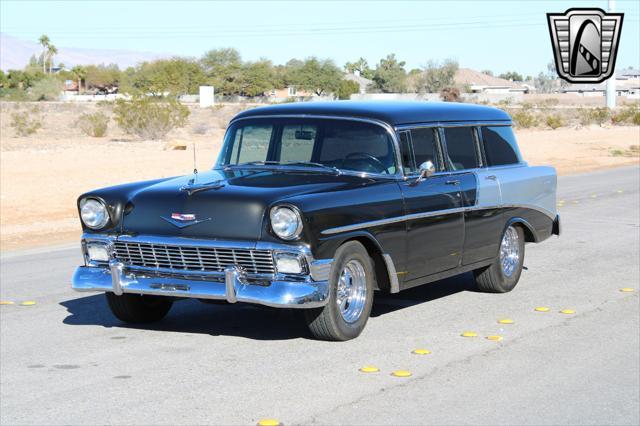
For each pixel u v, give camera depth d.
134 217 7.82
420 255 8.49
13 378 6.79
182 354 7.46
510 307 9.42
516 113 67.25
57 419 5.82
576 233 15.05
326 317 7.59
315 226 7.28
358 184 7.97
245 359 7.29
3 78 131.75
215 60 129.75
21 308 9.47
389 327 8.45
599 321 8.78
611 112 70.12
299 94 134.38
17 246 14.67
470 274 11.39
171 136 47.12
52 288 10.67
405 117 8.59
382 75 136.00
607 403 6.27
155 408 6.04
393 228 8.08
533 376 6.89
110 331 8.35
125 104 45.34
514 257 10.30
